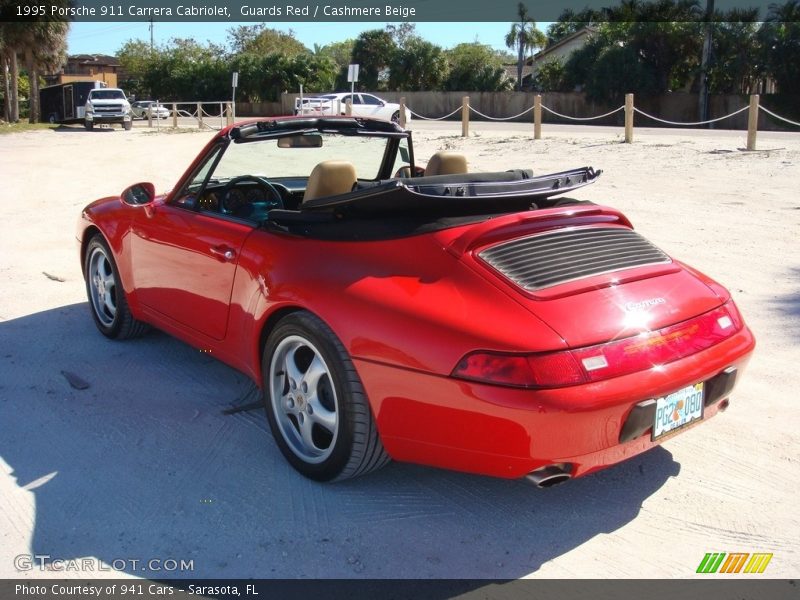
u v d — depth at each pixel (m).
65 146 23.73
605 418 2.71
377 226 3.26
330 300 3.11
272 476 3.45
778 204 9.77
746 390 4.31
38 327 5.50
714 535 3.01
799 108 37.41
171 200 4.45
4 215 10.32
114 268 4.93
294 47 79.44
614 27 42.97
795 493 3.29
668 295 3.13
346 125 4.40
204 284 4.01
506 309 2.82
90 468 3.51
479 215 3.30
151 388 4.42
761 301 5.82
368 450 3.12
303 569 2.80
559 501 3.26
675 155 15.06
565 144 18.47
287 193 4.54
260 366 3.66
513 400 2.65
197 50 75.19
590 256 3.20
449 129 29.20
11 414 4.07
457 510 3.19
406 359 2.86
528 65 61.31
